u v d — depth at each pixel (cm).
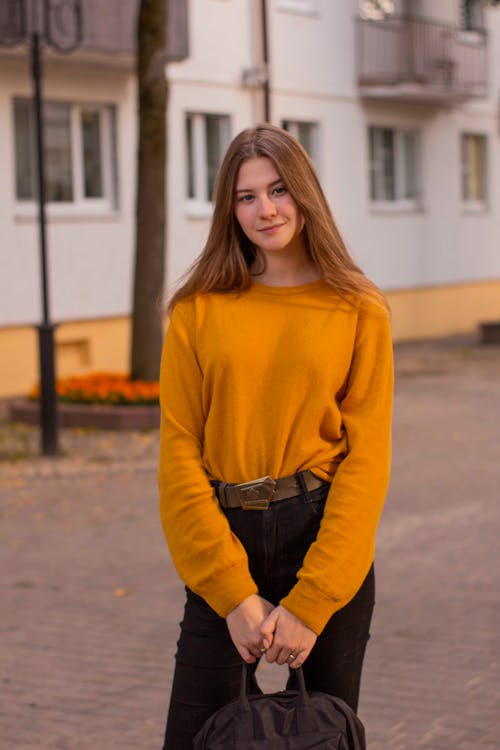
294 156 296
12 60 1786
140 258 1518
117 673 577
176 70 2108
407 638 617
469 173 3011
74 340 1933
